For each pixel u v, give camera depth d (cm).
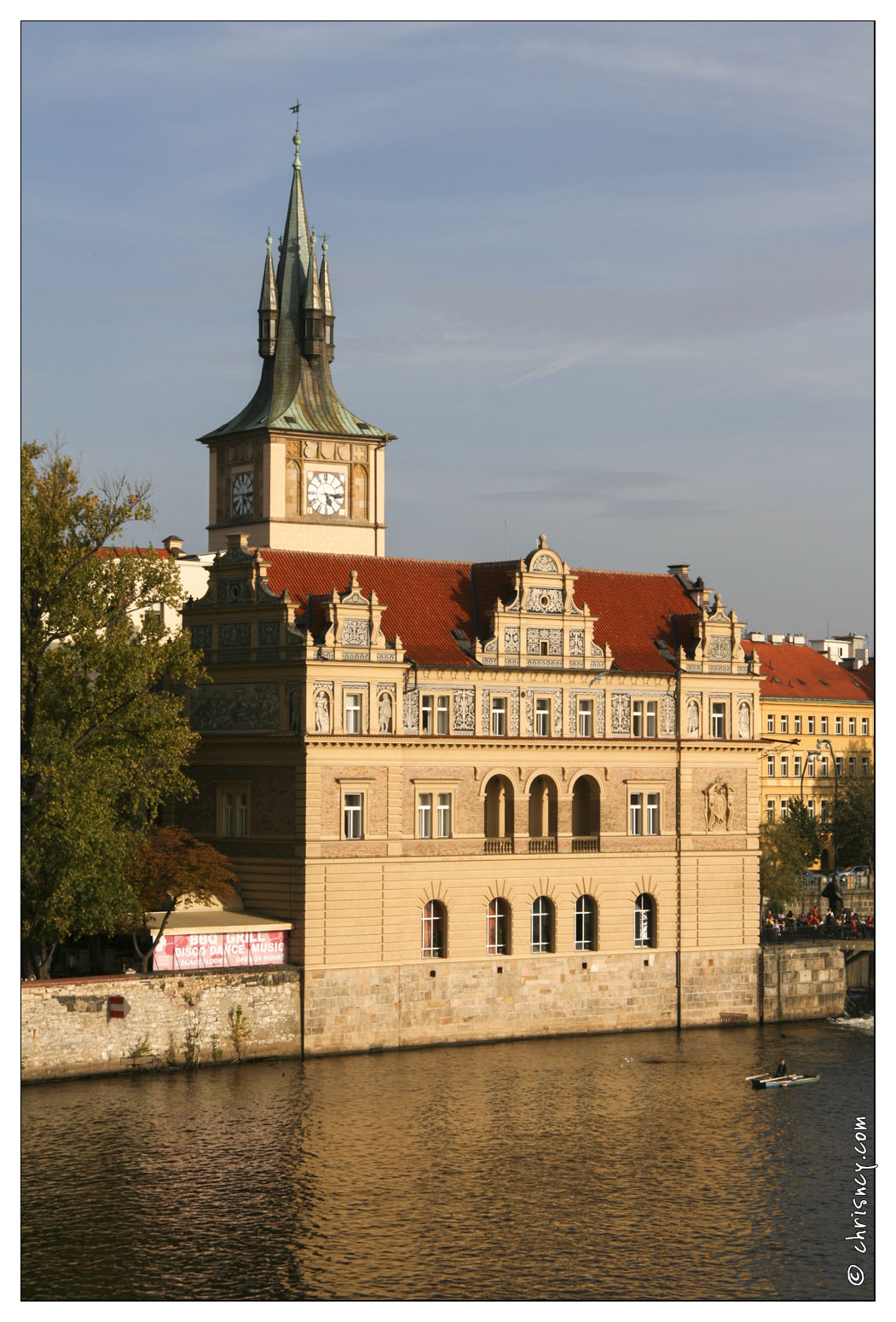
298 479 13438
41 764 9544
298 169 13862
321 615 10788
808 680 18712
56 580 9750
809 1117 9538
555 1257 7312
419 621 11350
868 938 12962
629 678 11919
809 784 18338
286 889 10650
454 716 11188
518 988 11356
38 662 9769
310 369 13712
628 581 12550
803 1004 12531
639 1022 11856
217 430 13812
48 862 9506
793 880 14575
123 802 10369
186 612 11412
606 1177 8406
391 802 10875
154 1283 6894
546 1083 10156
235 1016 10219
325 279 13750
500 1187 8194
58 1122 8900
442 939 11119
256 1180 8112
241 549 11131
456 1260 7256
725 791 12294
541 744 11431
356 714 10800
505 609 11406
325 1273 7031
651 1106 9731
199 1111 9162
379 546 13762
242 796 11006
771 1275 7200
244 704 11000
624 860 11825
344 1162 8444
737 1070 10662
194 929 10281
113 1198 7819
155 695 10325
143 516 10019
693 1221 7831
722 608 12381
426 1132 9006
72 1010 9638
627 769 11869
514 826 11375
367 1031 10738
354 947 10712
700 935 12138
